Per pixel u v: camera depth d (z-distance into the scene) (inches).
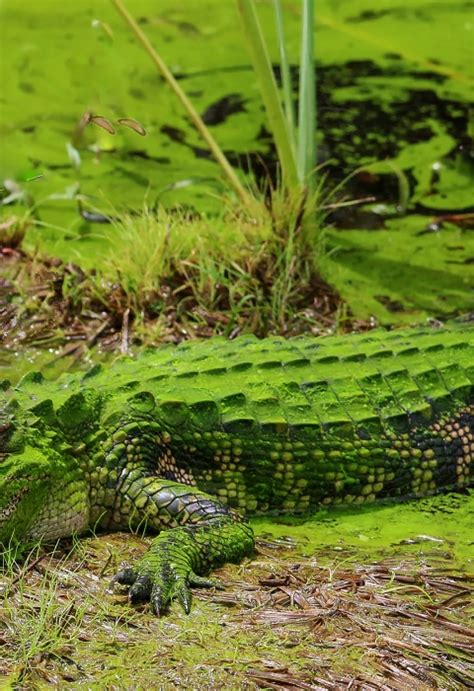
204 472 320.2
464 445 346.0
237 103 594.9
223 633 258.4
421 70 628.7
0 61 637.9
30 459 288.4
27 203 486.9
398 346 359.6
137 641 254.8
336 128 568.7
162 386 325.1
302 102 452.8
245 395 328.2
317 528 319.6
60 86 611.5
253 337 367.2
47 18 699.4
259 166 529.7
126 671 244.4
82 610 263.1
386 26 684.1
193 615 265.6
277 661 248.2
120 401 315.0
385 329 396.8
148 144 552.1
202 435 318.3
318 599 273.0
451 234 485.1
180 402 318.7
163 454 314.5
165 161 536.7
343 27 593.9
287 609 269.7
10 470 285.4
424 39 665.0
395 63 637.3
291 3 709.3
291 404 330.3
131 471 306.7
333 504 332.8
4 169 478.6
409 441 337.4
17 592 271.7
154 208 488.1
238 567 291.7
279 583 281.9
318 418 329.4
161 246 431.8
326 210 499.2
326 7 712.4
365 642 255.6
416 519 326.3
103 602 269.3
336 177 525.3
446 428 343.6
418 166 535.8
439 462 341.4
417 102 595.8
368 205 505.4
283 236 442.6
